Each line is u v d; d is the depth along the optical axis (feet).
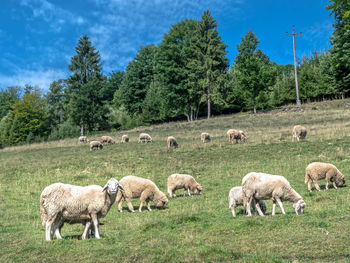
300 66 282.36
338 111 151.74
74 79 240.12
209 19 211.41
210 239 27.30
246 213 36.68
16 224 37.76
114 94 325.01
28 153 117.70
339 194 42.93
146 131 162.50
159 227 32.07
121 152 97.30
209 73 197.98
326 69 215.10
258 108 237.86
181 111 230.07
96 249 25.81
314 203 38.88
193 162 78.64
